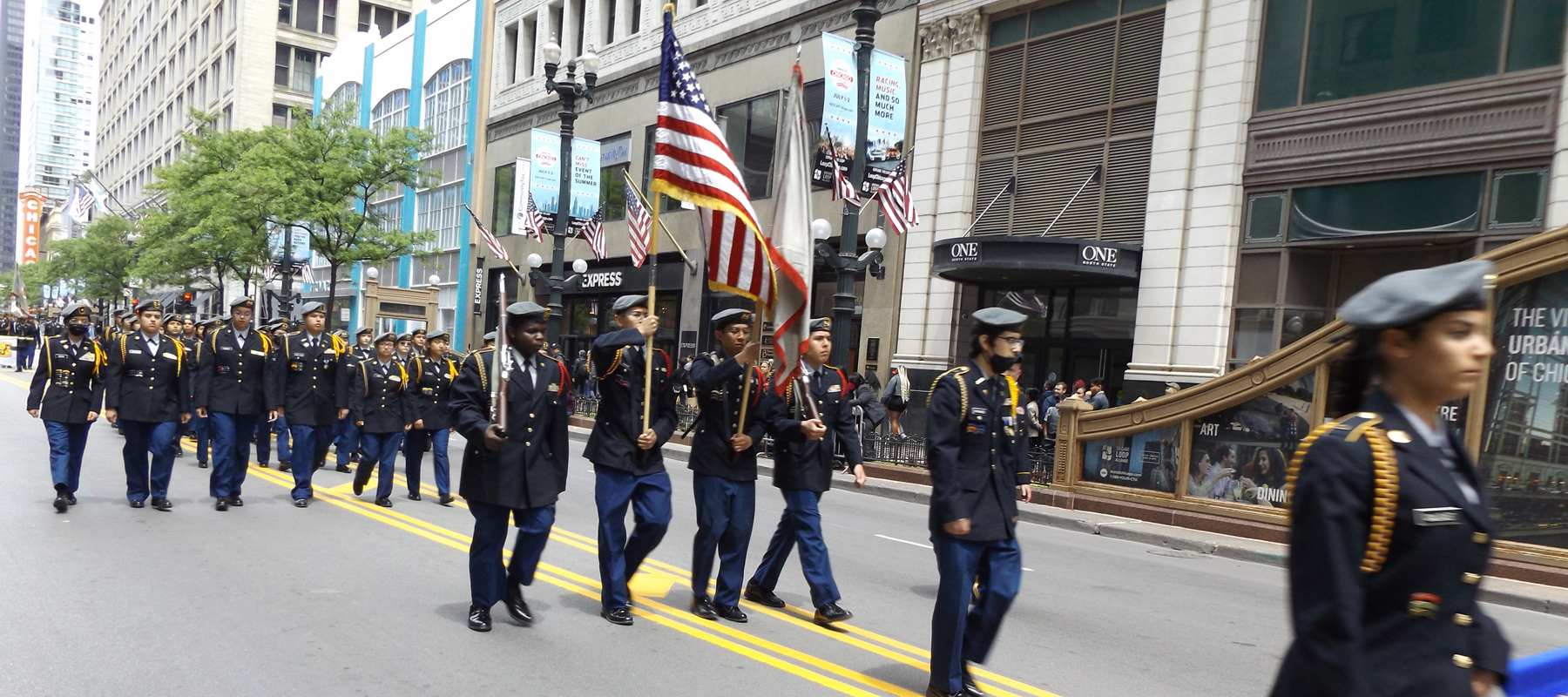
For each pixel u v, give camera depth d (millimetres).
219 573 7383
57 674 5117
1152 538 12492
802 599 7648
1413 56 15070
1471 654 2326
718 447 6664
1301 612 2352
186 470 13430
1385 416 2395
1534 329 10242
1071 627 7297
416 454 11766
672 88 6988
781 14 26109
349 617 6363
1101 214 19234
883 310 23359
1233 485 12812
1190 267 17500
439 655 5656
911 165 22812
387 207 48156
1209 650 6875
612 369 6496
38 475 12273
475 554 6141
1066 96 20109
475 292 39625
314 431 11062
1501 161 14016
